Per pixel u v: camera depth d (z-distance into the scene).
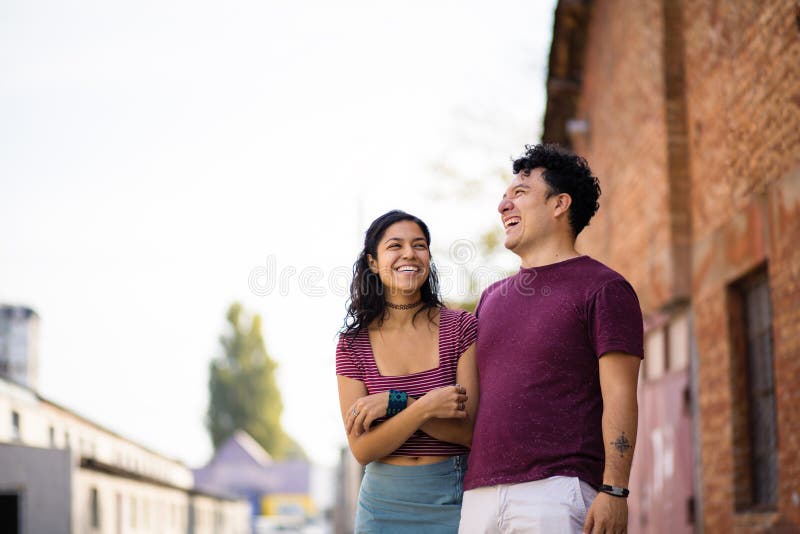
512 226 5.04
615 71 13.12
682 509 10.42
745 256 8.59
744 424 8.98
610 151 13.55
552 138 16.56
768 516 7.94
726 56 9.08
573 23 14.63
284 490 89.00
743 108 8.62
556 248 4.95
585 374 4.63
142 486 31.69
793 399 7.37
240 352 95.75
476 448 4.71
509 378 4.67
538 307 4.74
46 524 20.59
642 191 11.68
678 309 10.71
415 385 4.89
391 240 4.94
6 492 19.47
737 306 9.16
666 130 10.56
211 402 94.69
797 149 7.38
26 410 22.16
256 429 94.19
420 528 4.82
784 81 7.62
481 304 5.10
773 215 7.89
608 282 4.66
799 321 7.30
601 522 4.29
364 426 4.72
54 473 21.12
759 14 8.15
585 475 4.52
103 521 25.50
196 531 44.72
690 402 10.27
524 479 4.52
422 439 4.84
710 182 9.66
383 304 5.04
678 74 10.61
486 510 4.61
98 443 30.92
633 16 12.05
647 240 11.47
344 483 44.59
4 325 26.33
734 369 9.06
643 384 12.23
